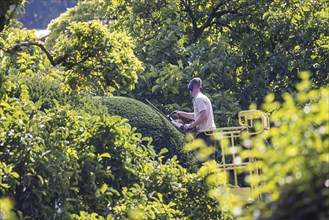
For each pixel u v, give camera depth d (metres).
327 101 8.34
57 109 17.00
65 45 18.42
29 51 21.98
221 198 9.56
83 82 19.02
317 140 8.13
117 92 27.55
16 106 16.27
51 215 15.37
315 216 7.45
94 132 17.09
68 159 16.06
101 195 16.27
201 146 10.34
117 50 18.88
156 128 21.69
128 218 15.56
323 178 7.69
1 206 11.00
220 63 28.97
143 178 17.23
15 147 15.53
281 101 28.98
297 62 29.52
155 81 28.03
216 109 27.78
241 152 8.91
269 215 7.75
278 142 8.41
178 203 17.23
